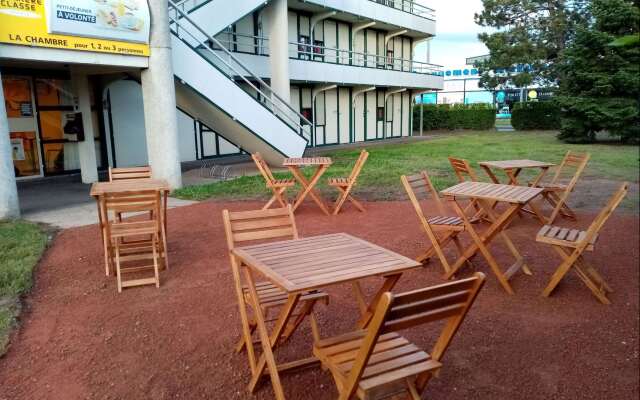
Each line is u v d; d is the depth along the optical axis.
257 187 11.39
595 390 3.36
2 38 7.83
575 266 4.84
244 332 3.50
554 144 22.39
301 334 4.12
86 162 12.77
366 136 29.27
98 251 6.47
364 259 3.15
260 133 13.58
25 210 9.23
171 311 4.59
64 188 11.95
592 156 17.11
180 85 11.67
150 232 5.35
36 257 6.06
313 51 24.14
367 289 5.11
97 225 7.95
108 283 5.33
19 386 3.40
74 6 8.68
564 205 8.06
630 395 3.31
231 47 19.41
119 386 3.40
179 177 11.16
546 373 3.56
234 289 5.11
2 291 4.93
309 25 23.70
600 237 6.97
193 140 18.86
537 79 36.19
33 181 13.13
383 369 2.60
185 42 11.51
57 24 8.47
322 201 9.12
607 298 4.84
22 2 8.03
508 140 25.78
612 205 4.52
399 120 32.31
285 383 3.41
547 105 33.62
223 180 12.62
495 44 34.97
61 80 13.98
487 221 7.85
